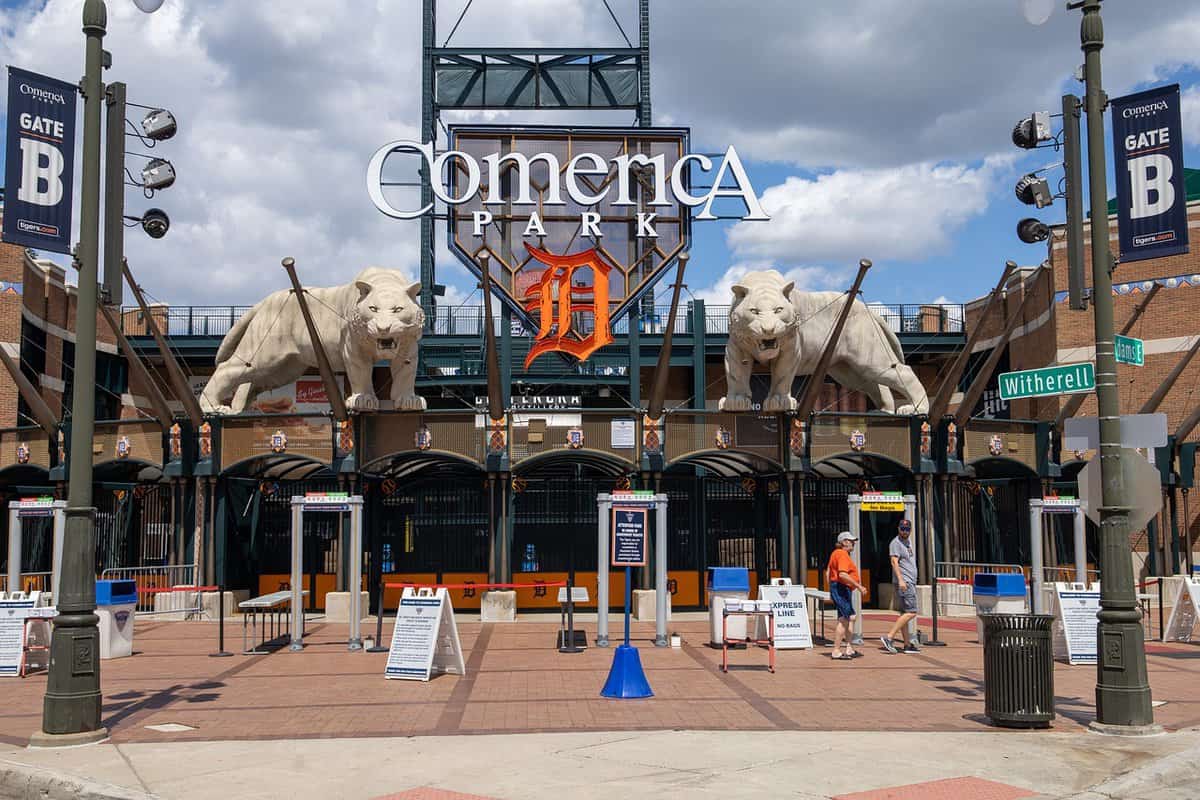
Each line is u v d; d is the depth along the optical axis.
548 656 17.30
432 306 37.53
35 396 25.64
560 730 11.18
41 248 11.30
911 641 17.95
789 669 15.72
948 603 24.44
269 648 18.39
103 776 9.22
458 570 25.38
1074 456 27.97
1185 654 17.47
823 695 13.38
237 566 25.67
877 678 14.82
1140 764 9.54
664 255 28.89
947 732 10.98
